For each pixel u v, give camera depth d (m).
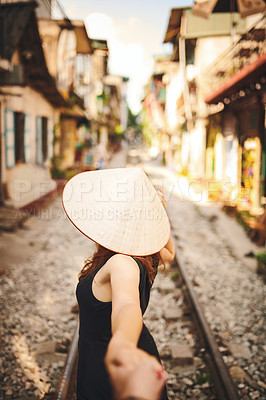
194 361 3.88
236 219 10.70
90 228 1.53
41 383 3.47
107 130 38.56
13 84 8.28
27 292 5.54
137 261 1.48
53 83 12.92
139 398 0.69
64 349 3.98
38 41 10.45
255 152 10.62
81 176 1.73
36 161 14.20
